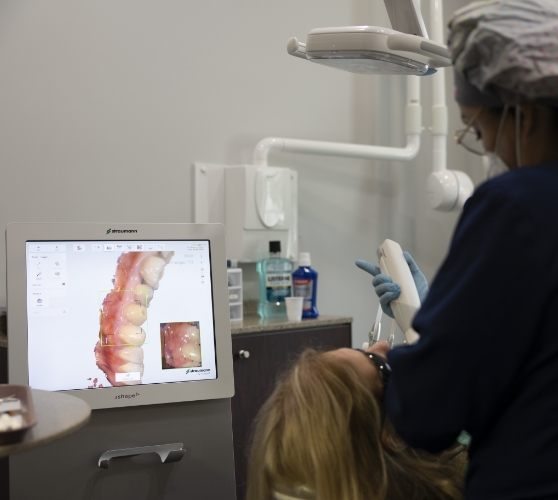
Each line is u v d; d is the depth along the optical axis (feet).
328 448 2.81
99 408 4.16
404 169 9.93
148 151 7.79
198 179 8.06
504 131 2.99
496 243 2.62
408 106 9.35
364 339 9.57
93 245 4.33
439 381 2.68
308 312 7.97
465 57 2.89
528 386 2.70
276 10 8.77
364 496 2.82
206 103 8.21
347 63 4.74
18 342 4.07
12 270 4.11
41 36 7.16
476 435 2.83
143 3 7.77
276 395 3.10
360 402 2.93
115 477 4.23
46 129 7.19
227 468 4.51
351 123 9.44
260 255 8.18
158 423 4.35
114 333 4.28
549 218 2.60
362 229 9.53
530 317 2.60
